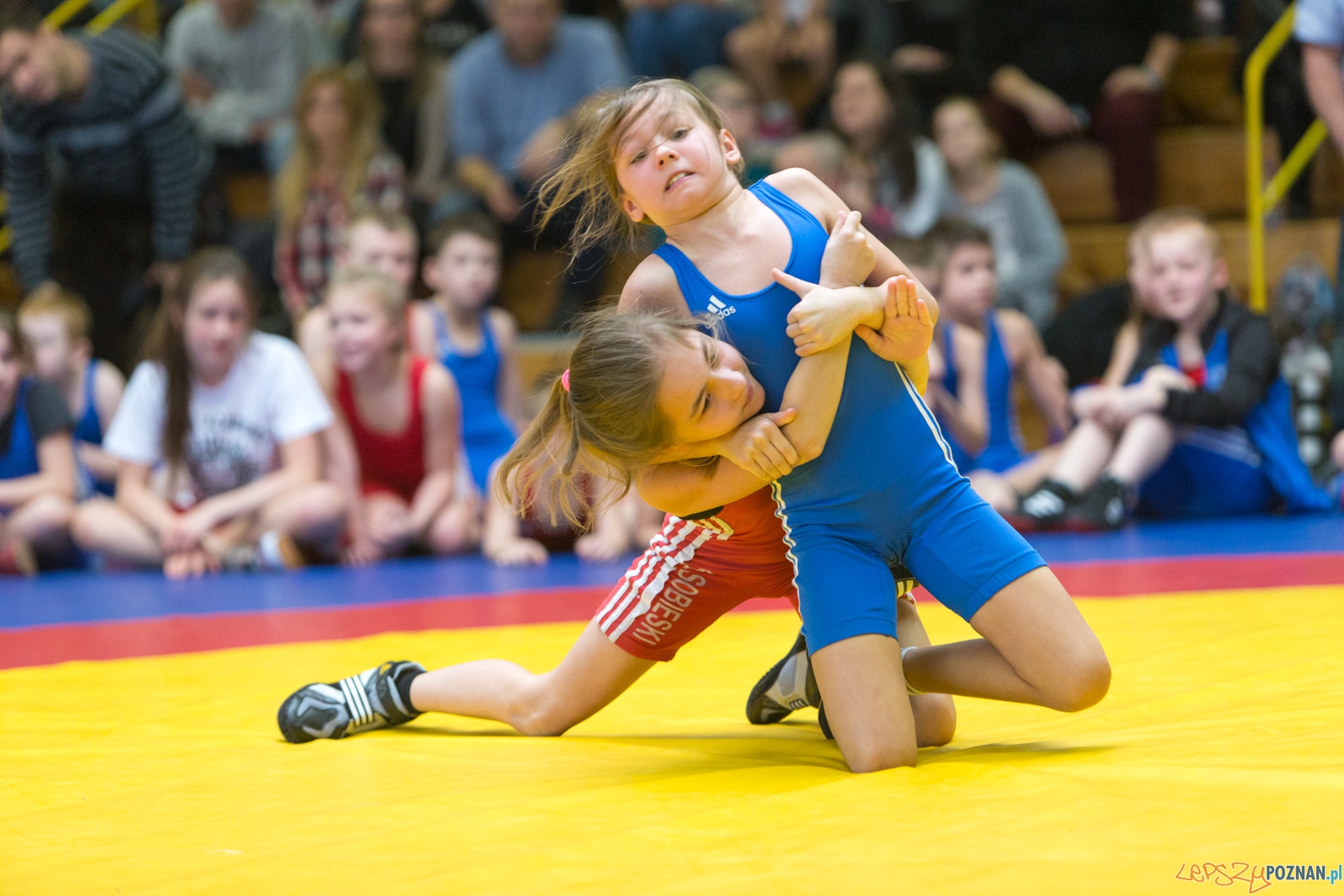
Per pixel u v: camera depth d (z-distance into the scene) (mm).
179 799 6418
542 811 5754
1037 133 25969
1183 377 18078
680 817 5512
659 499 7234
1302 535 16297
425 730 8258
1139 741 6512
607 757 7109
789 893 4434
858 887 4453
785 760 6887
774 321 6988
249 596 14773
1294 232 24688
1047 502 17812
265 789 6605
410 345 19188
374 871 4961
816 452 6867
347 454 17812
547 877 4754
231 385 17266
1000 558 6855
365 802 6223
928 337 7121
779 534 7363
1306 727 6461
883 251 7547
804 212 7312
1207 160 26328
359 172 22047
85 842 5645
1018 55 26078
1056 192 26250
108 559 17859
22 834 5824
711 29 26047
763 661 9883
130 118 21438
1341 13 18984
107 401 19484
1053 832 4906
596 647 7664
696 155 7090
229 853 5340
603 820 5543
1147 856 4570
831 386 6824
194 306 16781
